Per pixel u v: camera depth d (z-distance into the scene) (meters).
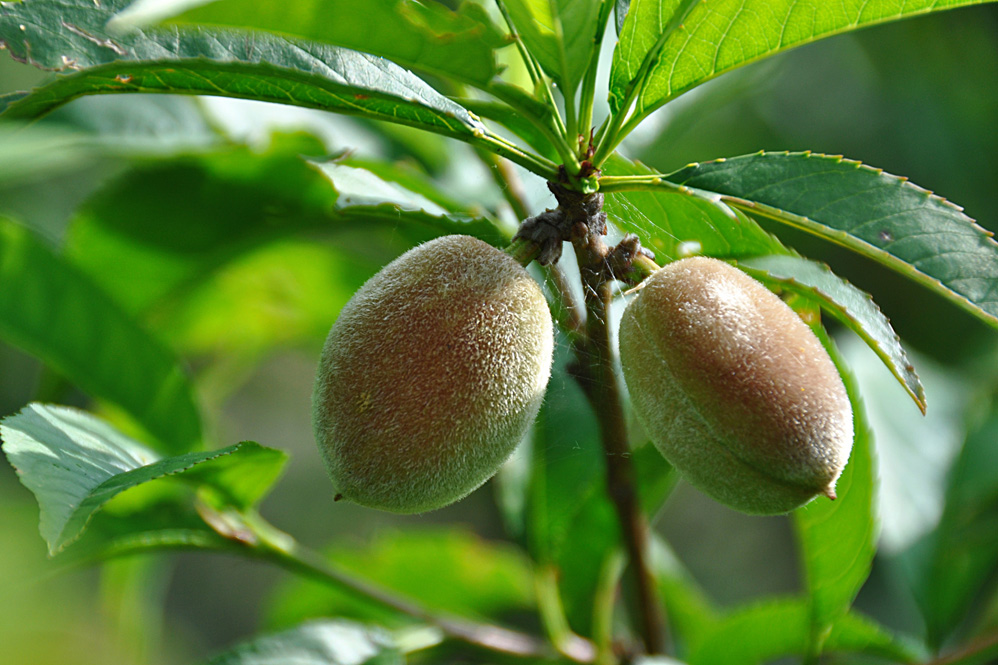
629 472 0.43
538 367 0.39
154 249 0.50
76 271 0.45
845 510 0.42
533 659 0.46
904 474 0.48
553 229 0.40
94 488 0.38
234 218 0.49
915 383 0.40
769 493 0.39
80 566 0.44
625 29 0.40
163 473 0.38
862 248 0.39
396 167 0.45
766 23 0.39
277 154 0.48
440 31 0.38
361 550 0.52
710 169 0.40
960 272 0.39
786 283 0.40
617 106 0.40
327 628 0.44
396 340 0.39
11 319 0.45
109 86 0.39
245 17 0.37
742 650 0.47
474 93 0.45
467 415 0.39
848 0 0.39
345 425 0.39
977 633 0.48
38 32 0.39
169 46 0.39
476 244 0.40
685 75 0.40
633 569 0.44
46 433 0.39
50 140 0.47
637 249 0.40
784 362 0.39
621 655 0.46
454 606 0.54
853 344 0.50
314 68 0.39
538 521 0.46
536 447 0.46
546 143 0.42
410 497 0.39
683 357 0.39
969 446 0.49
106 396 0.45
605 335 0.41
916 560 0.47
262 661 0.44
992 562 0.47
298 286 0.54
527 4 0.39
